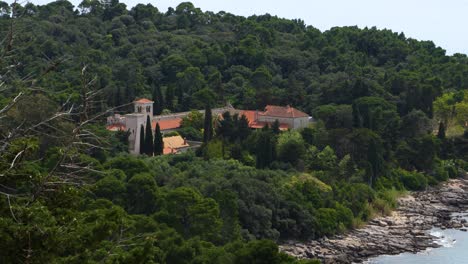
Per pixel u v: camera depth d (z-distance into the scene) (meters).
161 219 158.62
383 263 186.50
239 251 132.25
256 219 190.50
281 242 197.88
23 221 56.84
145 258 63.50
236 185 194.38
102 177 173.50
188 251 130.00
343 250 196.75
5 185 59.06
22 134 56.75
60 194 61.62
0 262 54.94
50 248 56.53
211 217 161.25
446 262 187.62
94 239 64.12
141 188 169.75
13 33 54.66
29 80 57.47
